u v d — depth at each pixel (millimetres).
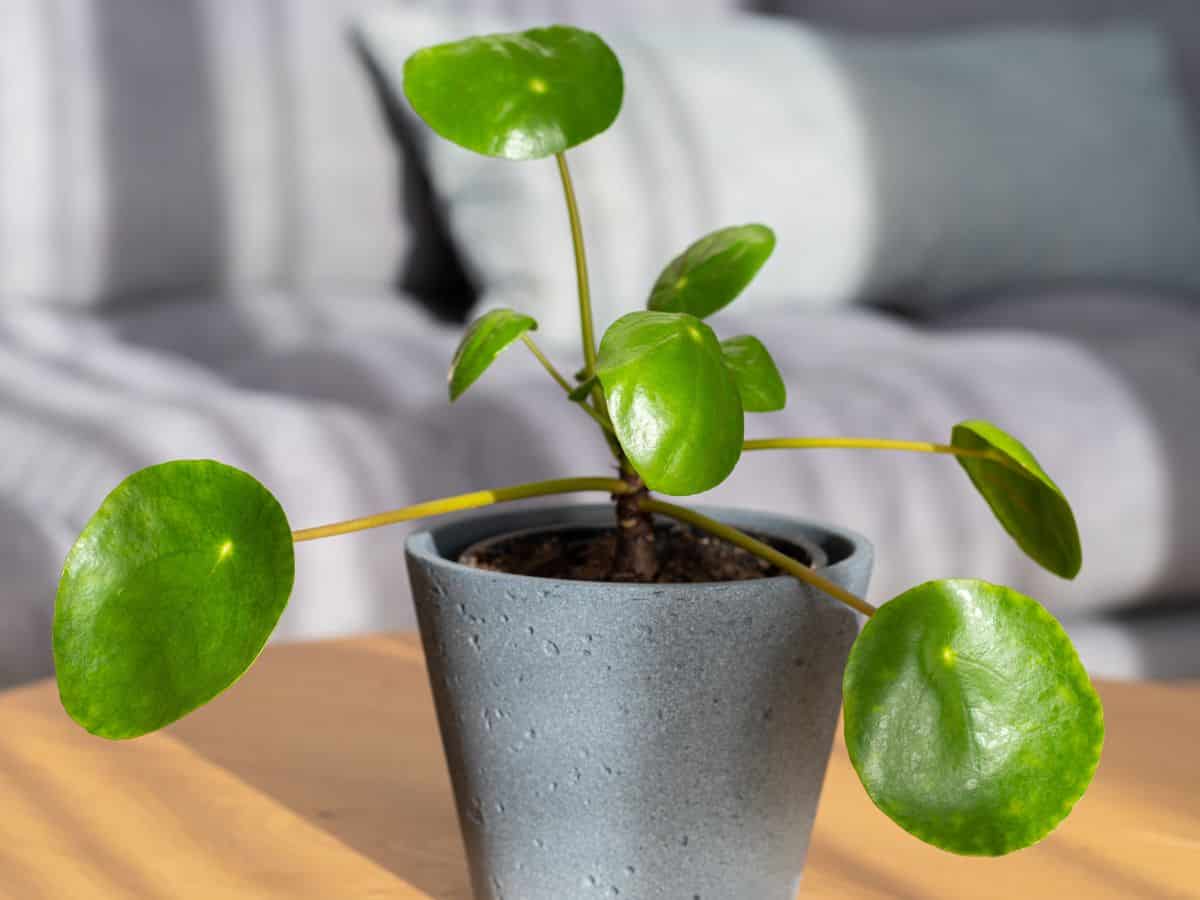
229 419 1357
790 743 728
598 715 710
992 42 2162
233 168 1852
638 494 742
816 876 795
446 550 780
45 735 909
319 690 968
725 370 682
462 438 1403
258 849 808
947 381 1577
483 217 1793
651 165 1770
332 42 1922
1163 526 1596
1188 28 2346
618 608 701
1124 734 925
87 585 667
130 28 1822
